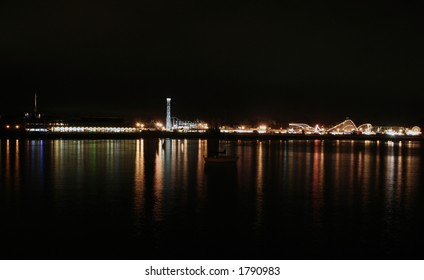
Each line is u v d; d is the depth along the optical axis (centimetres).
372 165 5988
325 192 3481
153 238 2109
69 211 2669
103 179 4103
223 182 3981
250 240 2094
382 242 2080
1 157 6481
